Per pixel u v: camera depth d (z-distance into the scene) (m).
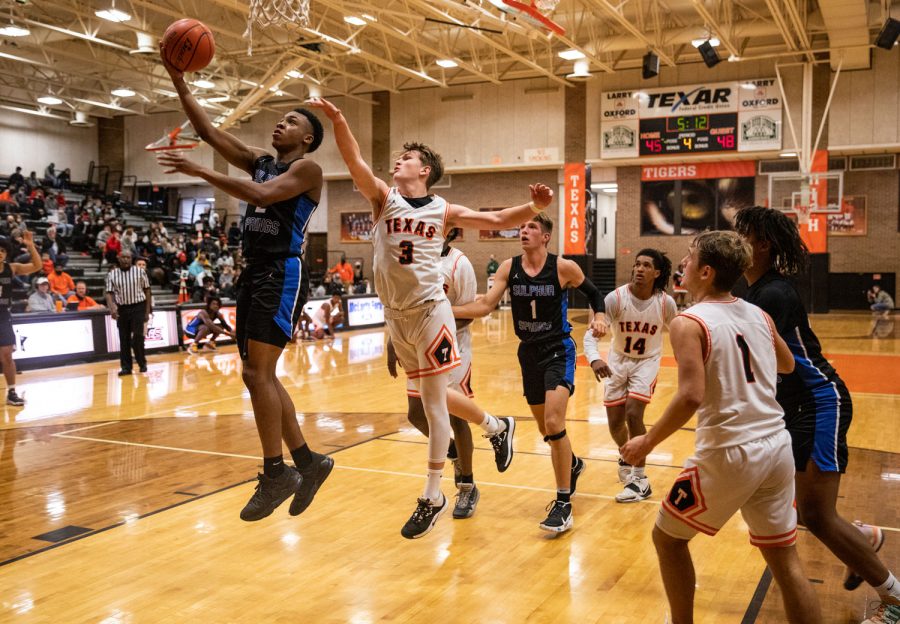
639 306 5.26
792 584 2.82
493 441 5.03
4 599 3.67
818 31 19.81
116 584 3.86
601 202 32.03
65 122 29.84
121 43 21.27
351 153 3.44
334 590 3.79
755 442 2.76
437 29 21.50
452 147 26.86
